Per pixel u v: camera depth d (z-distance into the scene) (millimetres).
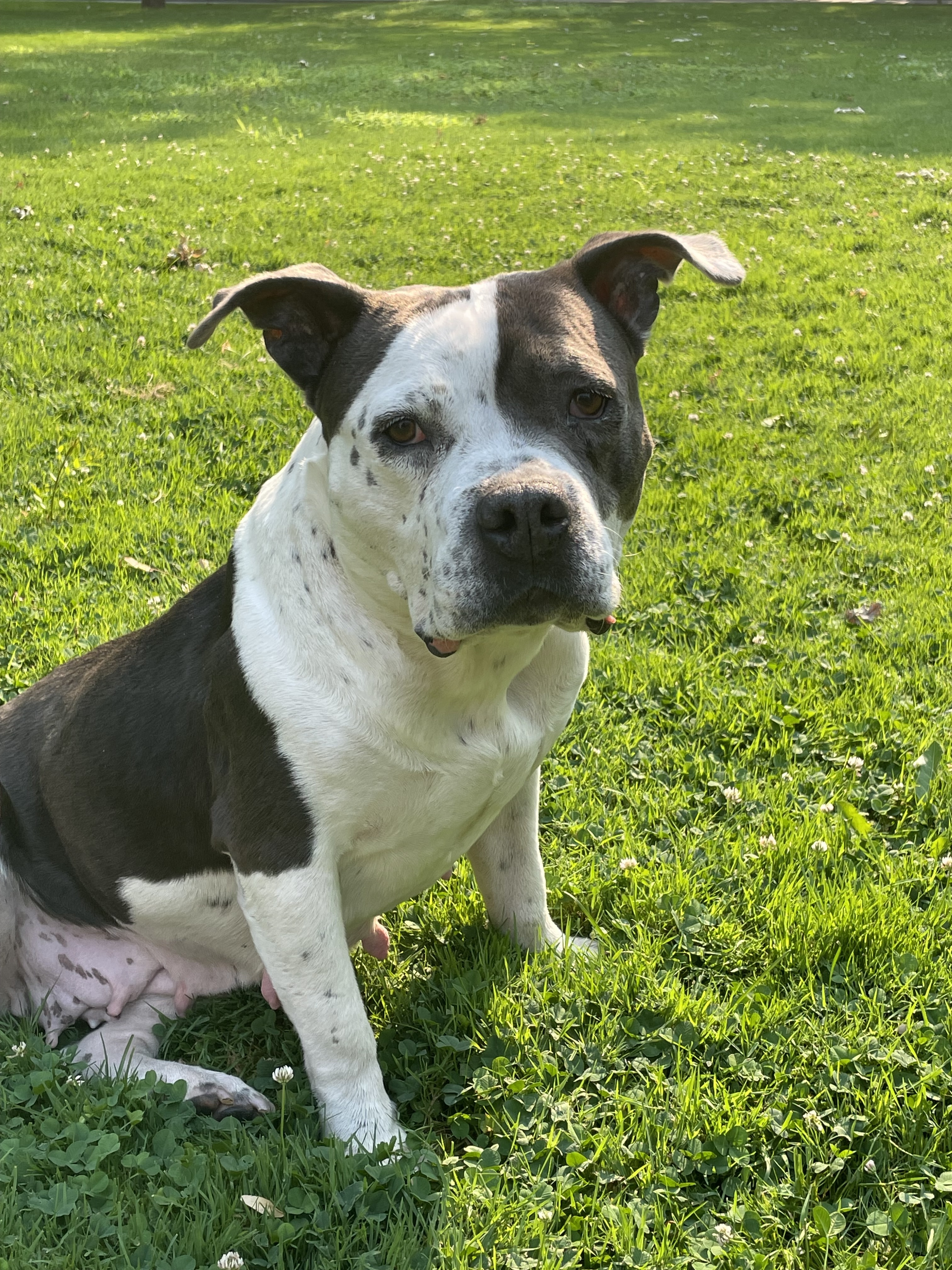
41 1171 1169
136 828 1281
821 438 2506
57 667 1400
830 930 1363
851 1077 1241
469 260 3617
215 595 1287
